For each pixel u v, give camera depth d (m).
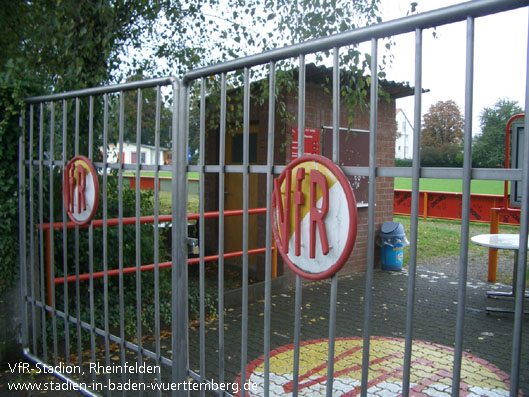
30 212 3.78
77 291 3.33
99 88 2.97
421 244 10.74
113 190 5.07
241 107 6.05
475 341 4.54
